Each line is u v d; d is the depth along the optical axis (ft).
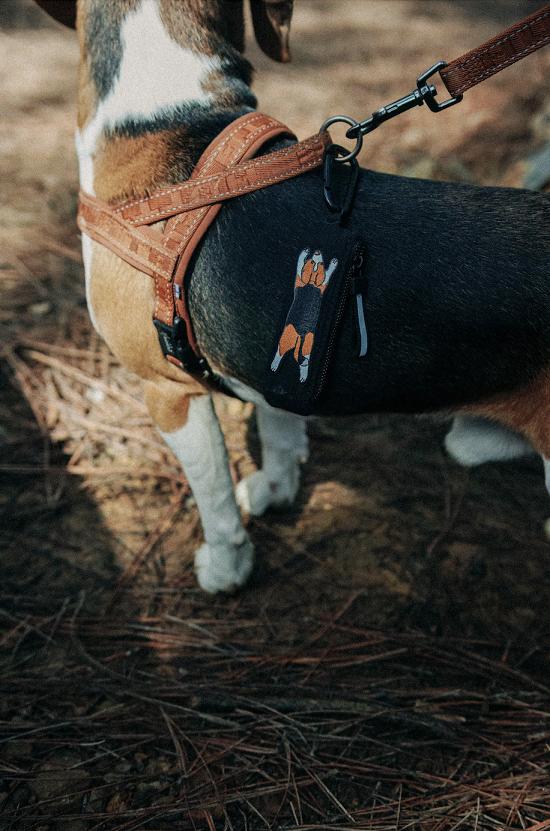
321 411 5.91
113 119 5.82
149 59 5.75
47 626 6.88
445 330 5.21
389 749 5.96
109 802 5.52
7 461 8.42
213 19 5.92
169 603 7.25
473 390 5.52
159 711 6.18
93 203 5.93
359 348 5.34
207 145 5.68
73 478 8.37
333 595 7.40
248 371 5.78
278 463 7.93
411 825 5.38
